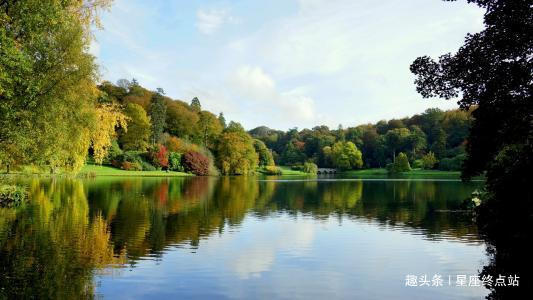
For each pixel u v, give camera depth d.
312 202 31.19
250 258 13.42
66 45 18.94
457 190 43.78
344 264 12.89
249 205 28.61
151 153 80.69
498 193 14.21
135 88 110.06
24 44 17.17
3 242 14.48
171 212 23.73
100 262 12.38
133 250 14.05
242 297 9.83
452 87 11.55
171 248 14.55
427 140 114.44
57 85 18.86
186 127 104.25
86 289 10.04
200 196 34.47
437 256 13.98
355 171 115.44
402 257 13.81
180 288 10.33
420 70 11.89
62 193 32.34
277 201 31.70
